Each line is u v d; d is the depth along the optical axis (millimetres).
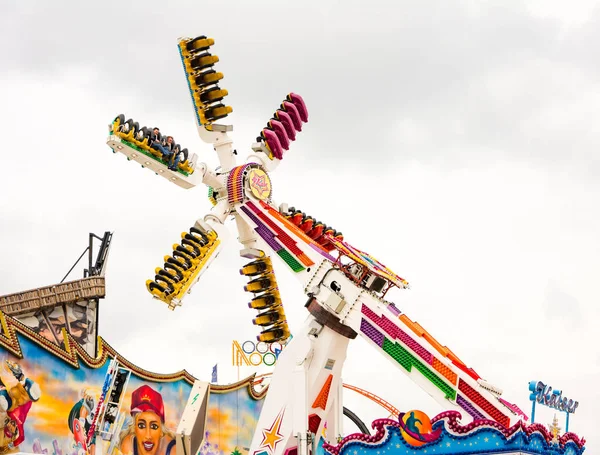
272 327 55219
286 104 55844
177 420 65250
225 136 54312
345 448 41188
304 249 50594
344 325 49594
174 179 51375
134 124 49000
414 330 47844
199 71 53469
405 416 40188
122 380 53344
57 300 56438
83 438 55938
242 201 52844
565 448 41656
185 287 49500
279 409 49281
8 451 50062
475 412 44812
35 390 52656
